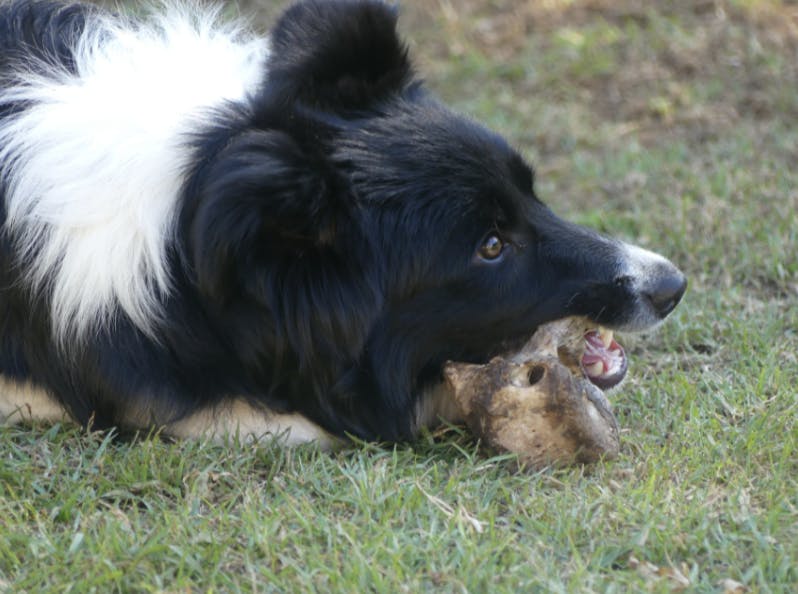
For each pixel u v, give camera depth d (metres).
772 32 12.61
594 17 13.51
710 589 5.07
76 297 6.28
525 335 6.52
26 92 6.71
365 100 6.64
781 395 6.85
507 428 6.05
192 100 6.52
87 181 6.27
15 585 5.14
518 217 6.48
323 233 5.97
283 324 6.12
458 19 13.78
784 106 11.38
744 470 6.05
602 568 5.25
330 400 6.44
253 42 7.44
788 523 5.54
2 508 5.74
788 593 5.02
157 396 6.37
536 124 11.74
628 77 12.35
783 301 8.41
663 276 6.55
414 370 6.48
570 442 6.02
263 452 6.34
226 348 6.35
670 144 11.10
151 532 5.50
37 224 6.32
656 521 5.54
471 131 6.54
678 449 6.39
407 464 6.36
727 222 9.38
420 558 5.32
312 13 6.69
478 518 5.62
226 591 5.16
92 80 6.66
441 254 6.27
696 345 7.92
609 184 10.47
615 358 6.75
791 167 10.34
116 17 7.64
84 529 5.53
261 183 5.64
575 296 6.45
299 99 6.43
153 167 6.24
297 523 5.63
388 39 6.68
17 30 7.14
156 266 6.20
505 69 12.75
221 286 5.93
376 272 6.20
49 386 6.59
